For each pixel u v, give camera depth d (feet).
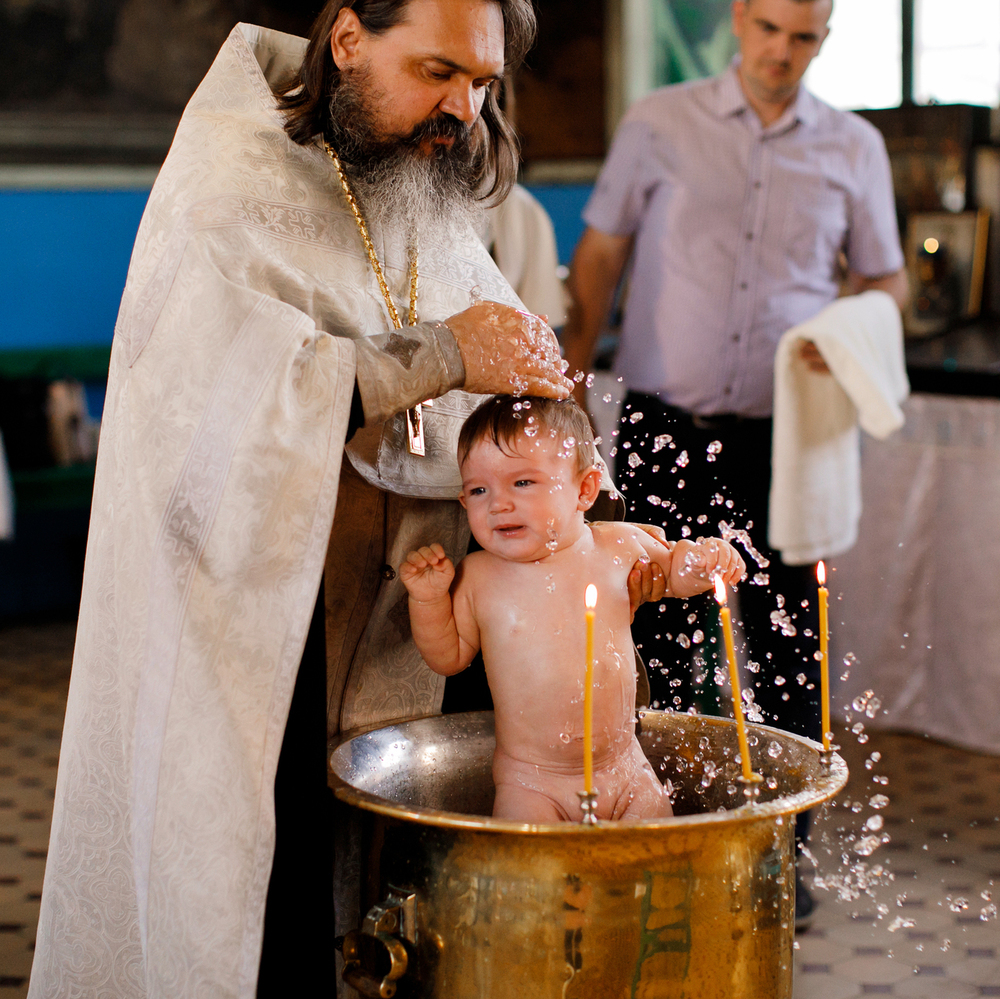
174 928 4.54
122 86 18.20
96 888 5.11
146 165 18.52
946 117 14.73
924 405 12.37
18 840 10.41
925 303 14.69
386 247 5.43
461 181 5.52
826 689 4.82
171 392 4.66
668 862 4.27
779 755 5.12
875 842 5.43
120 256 18.54
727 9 20.43
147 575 4.70
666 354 10.13
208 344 4.62
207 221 4.83
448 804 5.47
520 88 19.67
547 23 19.66
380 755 5.26
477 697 6.12
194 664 4.58
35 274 17.95
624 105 19.77
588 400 12.24
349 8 5.09
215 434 4.55
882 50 19.34
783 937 4.65
